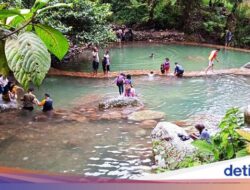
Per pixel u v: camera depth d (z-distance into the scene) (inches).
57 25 780.0
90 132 499.8
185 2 1370.6
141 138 478.3
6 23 52.0
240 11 1362.0
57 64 901.8
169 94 698.8
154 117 562.6
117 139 475.8
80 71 867.4
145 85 763.4
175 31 1395.2
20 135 484.4
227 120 201.8
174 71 847.1
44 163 405.1
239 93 713.6
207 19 1380.4
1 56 51.9
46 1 51.1
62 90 715.4
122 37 1301.7
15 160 411.2
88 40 878.4
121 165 400.5
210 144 193.3
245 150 146.0
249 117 461.7
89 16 868.6
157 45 1250.0
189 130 502.0
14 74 47.9
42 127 515.5
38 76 48.1
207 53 1150.3
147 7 1389.0
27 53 48.4
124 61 993.5
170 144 408.8
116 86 752.3
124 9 1408.7
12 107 588.4
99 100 655.1
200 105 634.8
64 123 534.3
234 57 1114.1
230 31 1342.3
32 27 53.8
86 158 418.3
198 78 828.0
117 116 567.5
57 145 454.6
